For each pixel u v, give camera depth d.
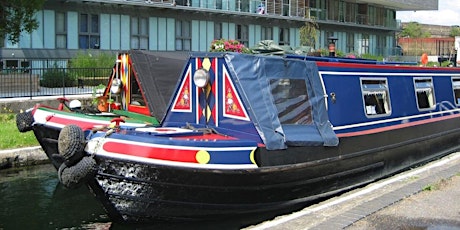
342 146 8.41
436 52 54.12
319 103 8.15
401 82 10.42
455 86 12.62
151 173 6.60
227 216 7.28
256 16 34.91
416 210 6.10
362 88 9.20
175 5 29.95
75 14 26.64
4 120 14.28
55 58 25.81
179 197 6.84
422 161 10.89
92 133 7.08
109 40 28.06
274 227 5.65
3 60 24.03
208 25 32.69
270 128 7.31
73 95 17.75
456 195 6.73
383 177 9.57
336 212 6.16
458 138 12.54
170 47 30.78
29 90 19.06
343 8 44.50
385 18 50.25
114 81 10.76
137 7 29.05
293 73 7.91
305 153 7.70
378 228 5.48
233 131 7.47
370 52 47.50
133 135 6.77
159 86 10.20
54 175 11.00
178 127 8.11
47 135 9.03
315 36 36.31
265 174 7.10
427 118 11.16
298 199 7.75
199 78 7.62
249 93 7.38
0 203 8.99
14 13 18.55
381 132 9.43
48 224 7.93
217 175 6.77
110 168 6.74
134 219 7.15
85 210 8.63
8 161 11.30
